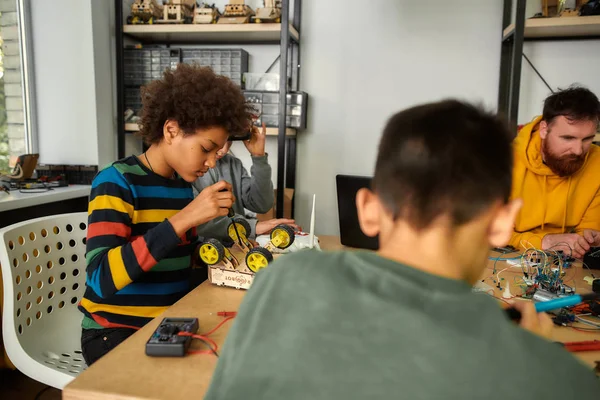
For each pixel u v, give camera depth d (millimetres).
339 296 439
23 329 1239
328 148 2732
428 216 458
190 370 705
